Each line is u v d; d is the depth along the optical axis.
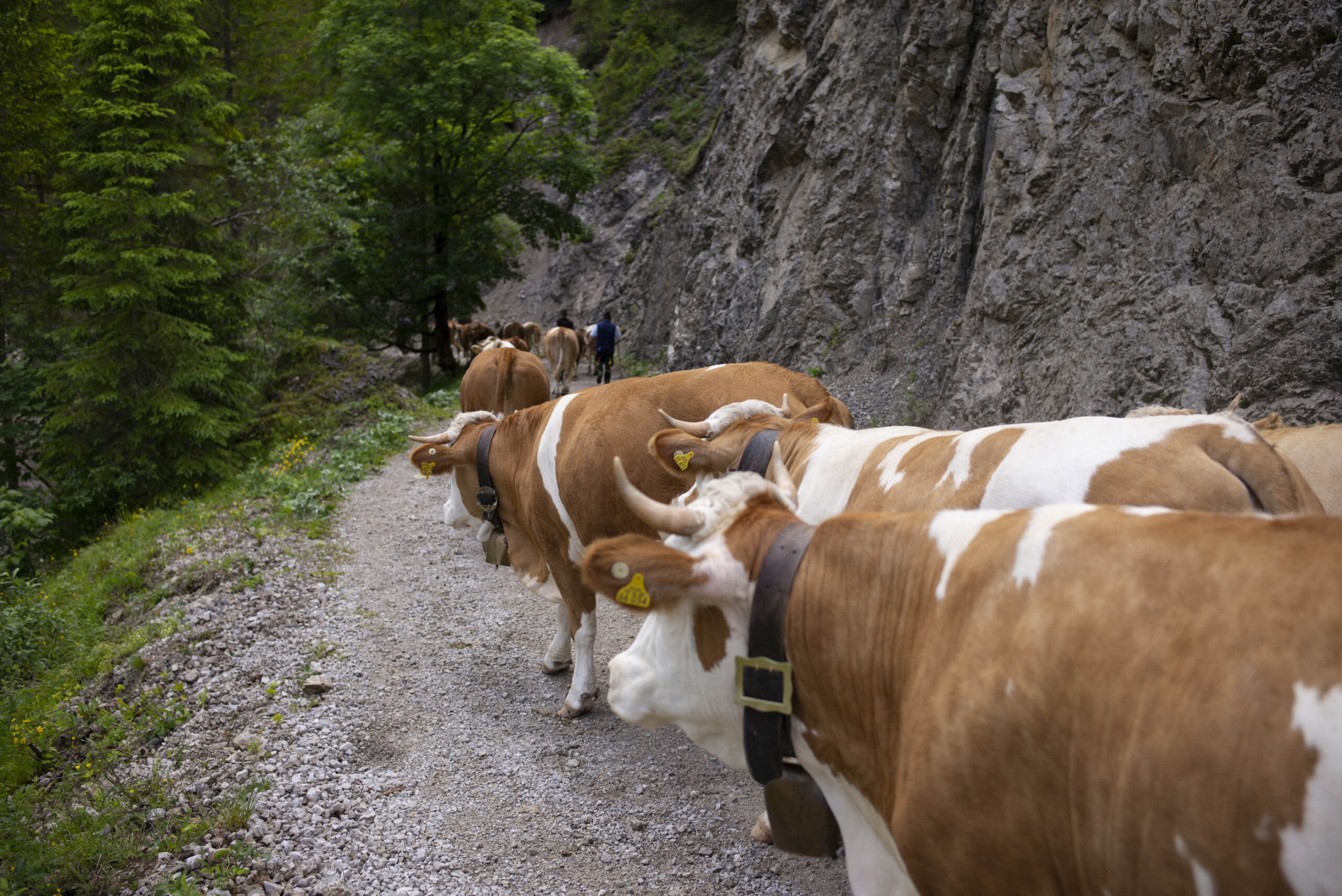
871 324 13.91
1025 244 10.16
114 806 4.52
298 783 4.64
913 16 13.13
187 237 15.96
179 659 6.39
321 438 14.79
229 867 3.94
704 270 19.55
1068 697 1.57
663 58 34.69
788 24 17.53
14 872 4.04
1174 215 8.29
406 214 23.58
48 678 7.19
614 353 23.89
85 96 15.58
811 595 2.07
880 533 2.05
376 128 23.33
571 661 6.08
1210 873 1.36
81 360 14.76
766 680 2.12
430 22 23.28
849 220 14.47
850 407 13.01
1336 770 1.24
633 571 2.03
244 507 10.50
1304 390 6.82
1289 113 7.32
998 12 11.70
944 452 3.31
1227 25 7.77
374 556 8.66
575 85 24.34
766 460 3.77
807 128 16.11
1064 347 9.27
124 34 15.40
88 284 14.87
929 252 13.03
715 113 32.06
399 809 4.44
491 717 5.41
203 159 16.36
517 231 28.05
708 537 2.21
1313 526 1.46
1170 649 1.46
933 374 12.07
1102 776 1.50
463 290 24.80
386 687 5.81
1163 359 7.99
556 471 5.15
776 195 17.23
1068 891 1.61
